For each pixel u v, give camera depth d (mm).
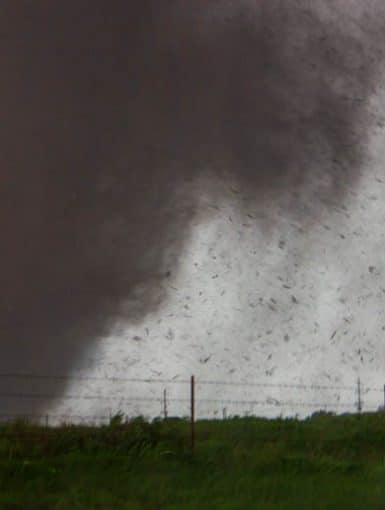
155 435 17703
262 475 15531
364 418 21328
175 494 14078
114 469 15469
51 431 17719
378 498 13883
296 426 19922
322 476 15508
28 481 14453
